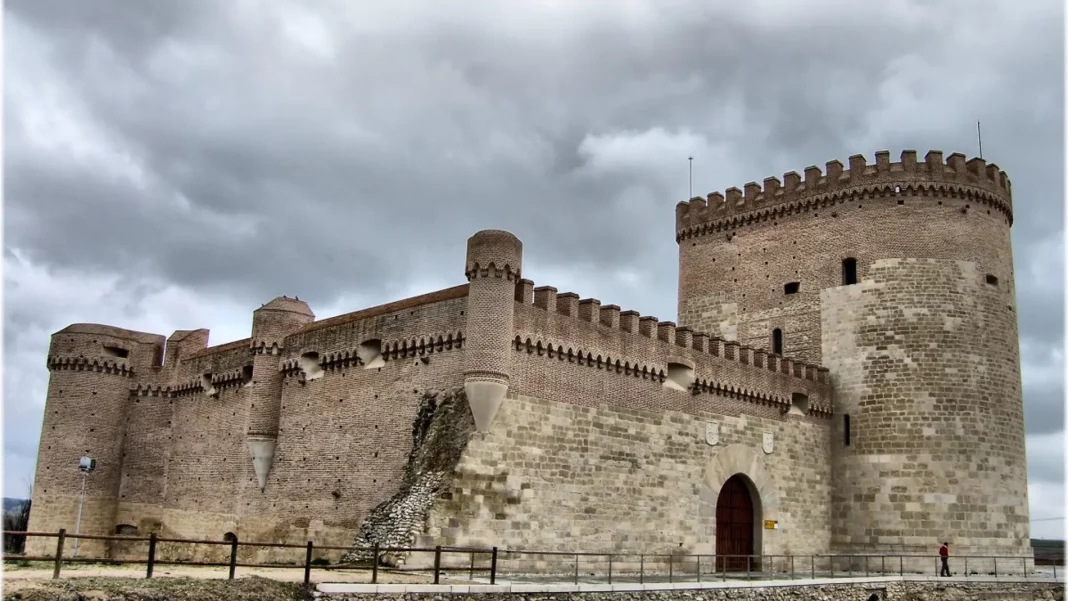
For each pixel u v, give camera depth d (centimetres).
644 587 3078
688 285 5772
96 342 5472
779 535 4534
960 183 5019
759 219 5506
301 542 4062
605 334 3891
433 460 3388
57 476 5272
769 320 5331
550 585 2845
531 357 3556
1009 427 4872
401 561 3027
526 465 3453
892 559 4634
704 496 4181
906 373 4803
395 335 3919
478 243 3525
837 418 4988
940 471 4653
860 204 5091
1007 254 5194
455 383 3581
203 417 4991
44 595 2084
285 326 4566
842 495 4884
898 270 4922
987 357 4875
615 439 3825
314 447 4178
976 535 4600
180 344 5378
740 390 4484
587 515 3641
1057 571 4978
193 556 4722
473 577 3086
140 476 5309
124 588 2209
